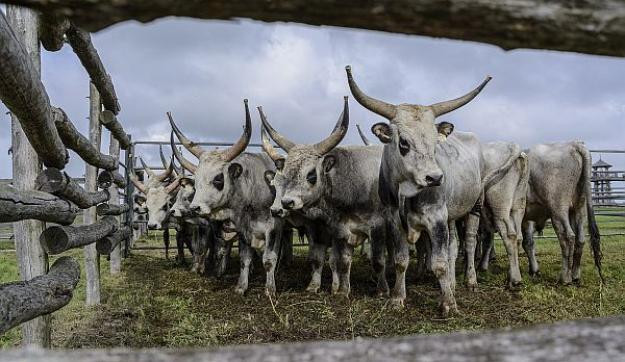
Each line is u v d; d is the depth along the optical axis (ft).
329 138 22.62
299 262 33.71
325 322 18.10
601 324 3.11
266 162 27.40
